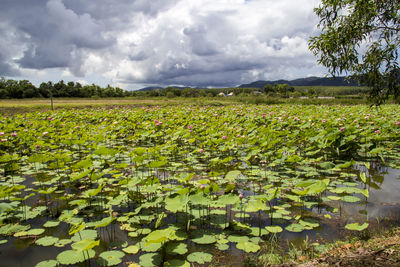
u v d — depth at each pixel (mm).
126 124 13695
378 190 5539
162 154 8703
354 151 8578
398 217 4262
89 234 3789
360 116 13656
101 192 5551
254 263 3086
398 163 7555
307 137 8867
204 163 7879
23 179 6434
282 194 5395
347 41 5070
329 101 37594
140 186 5719
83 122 17844
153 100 45469
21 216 4359
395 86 5031
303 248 3402
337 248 3166
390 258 2613
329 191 5488
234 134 10781
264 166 7492
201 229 3926
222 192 5512
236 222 3914
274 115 16062
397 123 9875
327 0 5230
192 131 11789
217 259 3211
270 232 3836
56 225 4125
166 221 4230
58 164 6270
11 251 3447
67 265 3109
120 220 4199
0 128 12000
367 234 3664
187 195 3977
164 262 3109
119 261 3162
